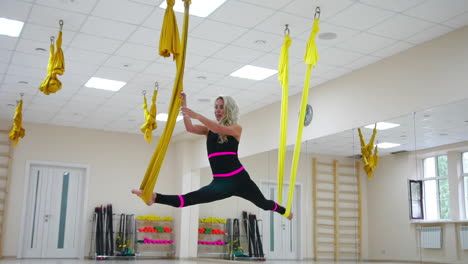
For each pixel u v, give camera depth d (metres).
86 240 14.16
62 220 14.21
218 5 6.68
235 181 3.48
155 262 12.22
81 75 9.92
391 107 8.23
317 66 8.92
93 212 14.38
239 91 10.68
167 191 15.53
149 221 15.04
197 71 9.46
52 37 7.92
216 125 3.42
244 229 12.25
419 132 7.69
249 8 6.75
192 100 11.50
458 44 7.21
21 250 13.26
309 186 9.90
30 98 11.66
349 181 8.94
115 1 6.66
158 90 10.84
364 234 8.52
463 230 6.96
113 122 14.02
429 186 7.48
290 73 9.34
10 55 8.84
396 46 7.95
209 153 3.57
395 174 8.06
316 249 9.54
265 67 9.14
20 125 10.69
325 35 7.57
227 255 12.86
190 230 14.93
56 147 14.25
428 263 7.36
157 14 7.03
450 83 7.26
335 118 9.44
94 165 14.68
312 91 10.17
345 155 9.07
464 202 6.97
